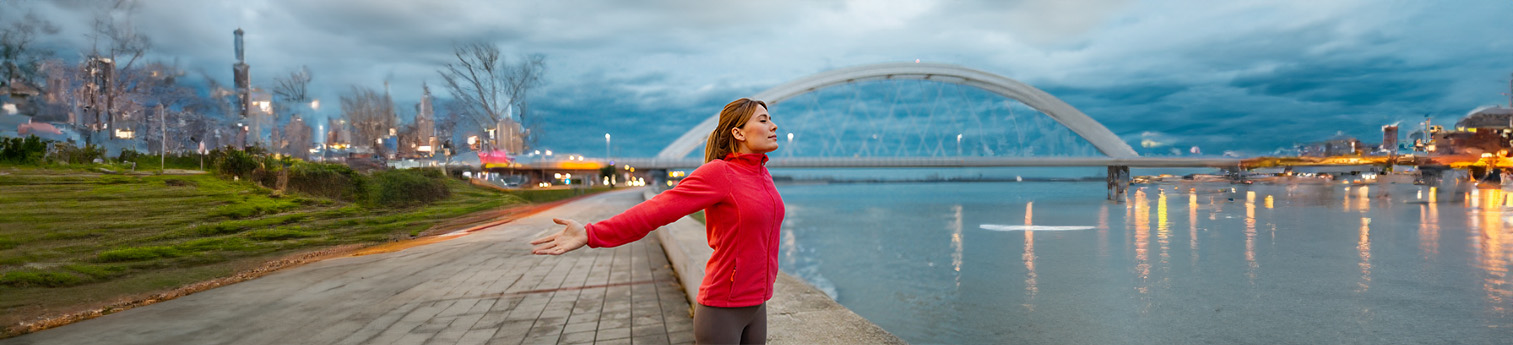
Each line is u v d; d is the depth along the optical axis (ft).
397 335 14.21
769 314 15.24
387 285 20.38
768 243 6.48
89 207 18.11
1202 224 115.96
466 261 26.71
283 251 23.24
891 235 117.29
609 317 16.48
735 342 6.37
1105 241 92.17
